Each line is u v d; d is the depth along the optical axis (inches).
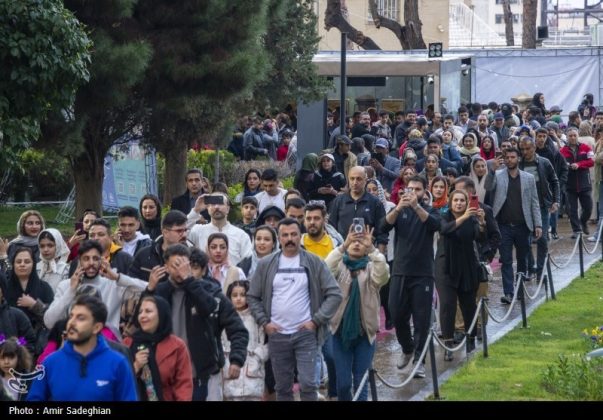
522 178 1051.3
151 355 514.9
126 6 1127.0
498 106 2155.5
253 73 1238.3
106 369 460.4
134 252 746.8
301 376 621.9
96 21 1130.0
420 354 776.3
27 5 951.0
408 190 788.0
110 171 1619.1
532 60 2480.3
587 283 1155.3
